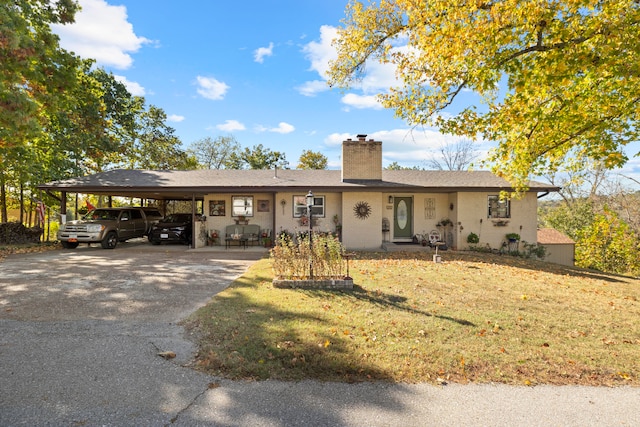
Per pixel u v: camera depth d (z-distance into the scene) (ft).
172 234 51.96
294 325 15.71
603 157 27.37
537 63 21.72
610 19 18.94
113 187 45.88
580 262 58.39
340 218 50.21
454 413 9.48
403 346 13.70
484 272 31.73
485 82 22.76
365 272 29.86
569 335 15.70
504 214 49.52
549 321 17.63
